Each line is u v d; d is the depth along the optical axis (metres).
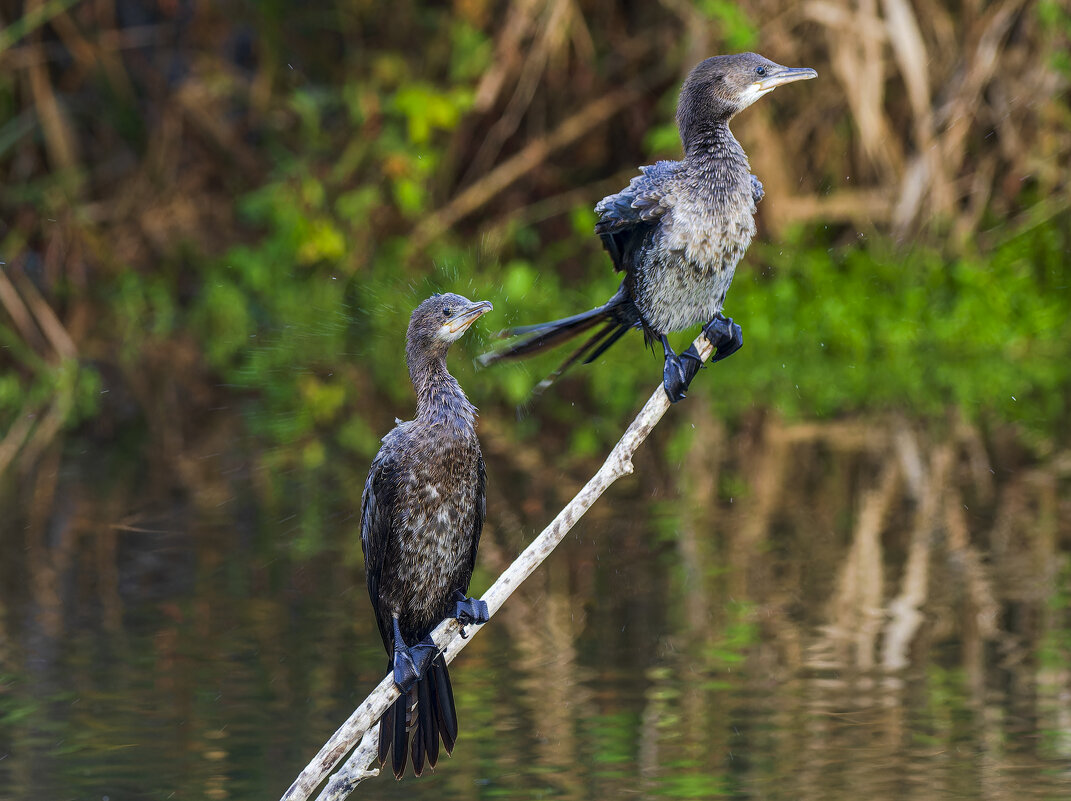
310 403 16.64
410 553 6.40
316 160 22.05
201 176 23.00
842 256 20.00
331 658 8.55
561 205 21.47
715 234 6.50
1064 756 6.98
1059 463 12.93
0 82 21.44
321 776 5.82
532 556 6.02
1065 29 19.05
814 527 11.17
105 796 6.72
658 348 18.77
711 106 6.52
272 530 11.42
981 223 20.05
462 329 6.40
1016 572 9.89
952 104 19.28
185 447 14.58
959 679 7.99
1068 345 18.36
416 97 20.08
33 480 13.21
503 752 7.17
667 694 7.89
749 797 6.52
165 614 9.38
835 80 19.78
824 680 8.05
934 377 17.11
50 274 21.62
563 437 14.70
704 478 12.81
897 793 6.59
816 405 15.95
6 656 8.60
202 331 21.09
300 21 22.78
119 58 22.89
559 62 21.23
